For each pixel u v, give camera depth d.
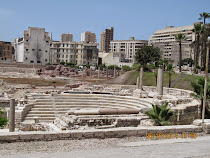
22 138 16.19
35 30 151.50
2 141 15.91
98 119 24.58
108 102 39.22
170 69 61.06
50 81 86.88
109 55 172.38
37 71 116.69
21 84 70.44
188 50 152.50
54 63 161.75
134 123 24.33
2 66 123.69
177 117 29.30
